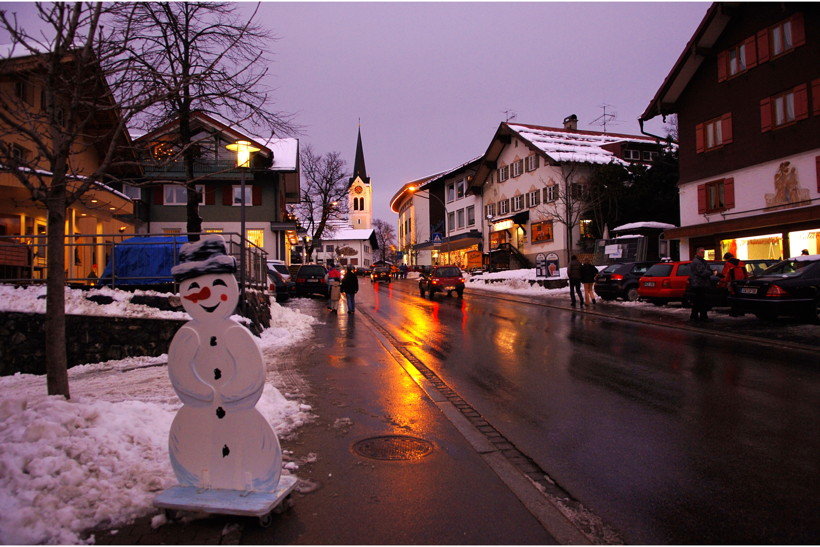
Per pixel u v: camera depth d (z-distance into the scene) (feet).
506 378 26.04
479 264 154.20
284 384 24.43
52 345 14.84
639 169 116.67
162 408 18.62
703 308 45.14
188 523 11.09
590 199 113.19
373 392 23.12
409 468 14.40
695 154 82.99
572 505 12.44
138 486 12.15
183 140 42.22
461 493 12.84
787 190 68.69
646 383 24.41
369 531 10.93
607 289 67.36
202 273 11.60
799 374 25.27
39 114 15.75
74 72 16.83
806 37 66.23
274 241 114.11
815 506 12.28
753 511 12.07
